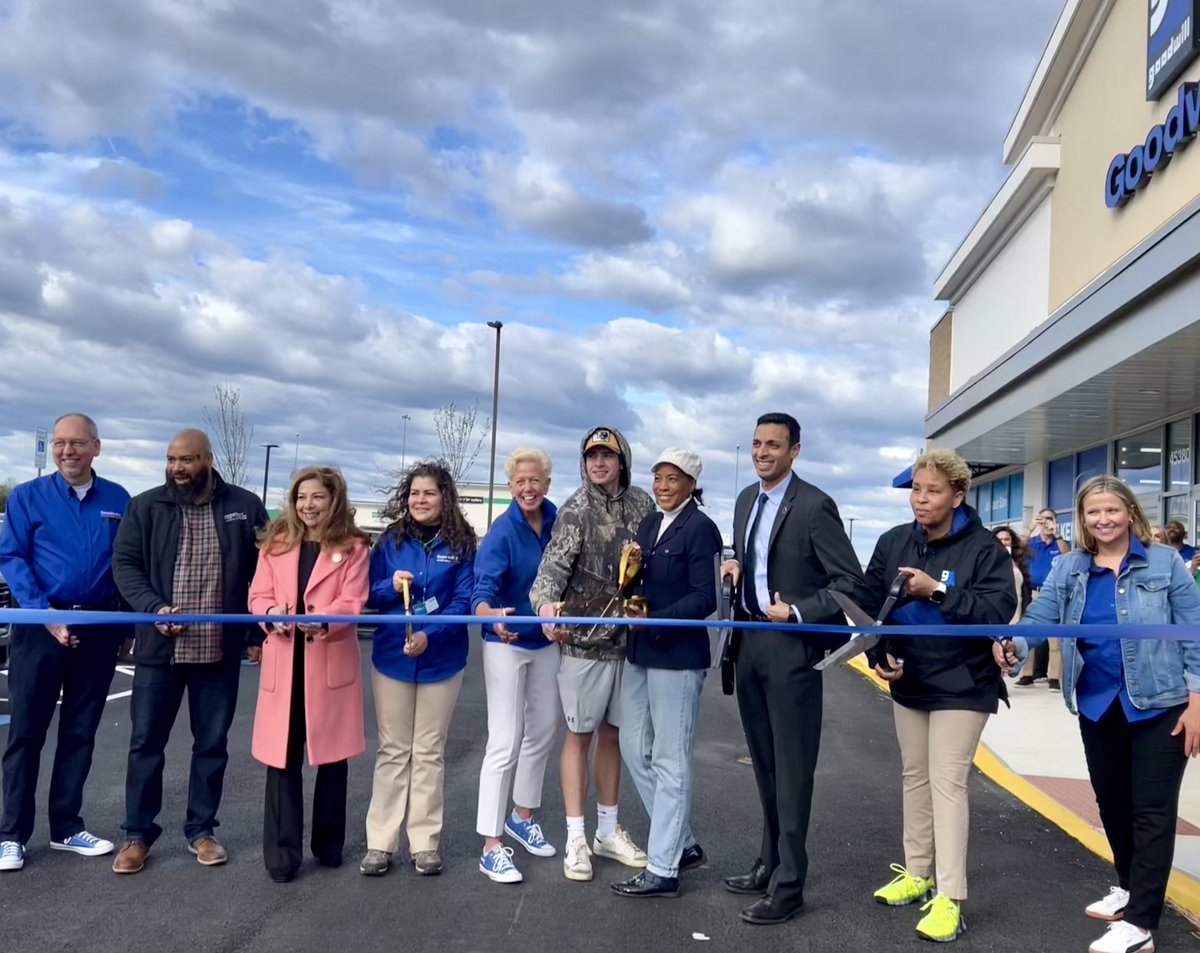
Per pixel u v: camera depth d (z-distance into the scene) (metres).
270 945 4.16
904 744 4.78
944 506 4.52
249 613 5.07
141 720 5.01
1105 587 4.38
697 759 8.02
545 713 5.25
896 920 4.59
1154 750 4.13
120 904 4.58
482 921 4.46
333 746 4.95
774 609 4.48
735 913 4.63
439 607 5.14
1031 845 5.93
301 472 5.04
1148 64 13.20
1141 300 11.34
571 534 5.00
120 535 5.05
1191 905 4.82
